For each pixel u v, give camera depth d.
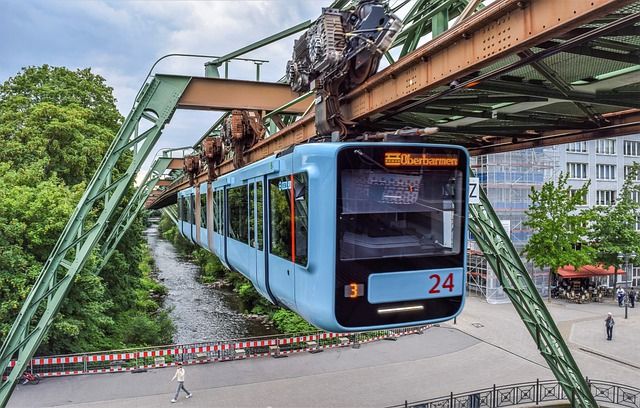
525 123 11.53
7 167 22.39
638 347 24.89
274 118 16.98
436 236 6.99
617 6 4.54
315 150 7.02
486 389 18.02
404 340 26.09
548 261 33.97
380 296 6.68
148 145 14.62
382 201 6.71
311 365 21.78
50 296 13.46
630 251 34.69
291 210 7.98
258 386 19.12
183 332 30.34
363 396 18.17
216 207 16.42
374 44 8.76
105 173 14.19
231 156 21.42
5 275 18.66
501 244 14.02
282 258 8.48
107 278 28.62
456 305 7.16
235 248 12.88
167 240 103.25
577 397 14.19
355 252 6.56
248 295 37.19
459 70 6.73
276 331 30.73
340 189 6.52
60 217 20.12
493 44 6.08
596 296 37.41
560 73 8.46
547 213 36.97
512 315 31.98
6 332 18.09
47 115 25.56
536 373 20.97
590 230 38.50
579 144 41.28
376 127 11.15
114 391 18.45
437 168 6.99
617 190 43.06
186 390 17.97
